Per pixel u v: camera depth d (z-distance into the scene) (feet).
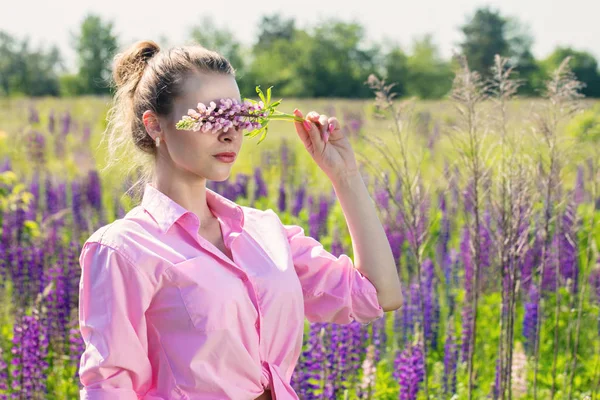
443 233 27.25
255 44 266.77
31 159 45.21
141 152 9.77
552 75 15.31
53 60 269.03
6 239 25.46
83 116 85.76
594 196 18.15
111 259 8.57
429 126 43.47
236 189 34.24
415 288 21.35
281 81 232.12
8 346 20.27
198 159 8.94
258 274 9.12
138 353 8.55
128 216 9.13
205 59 9.23
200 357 8.59
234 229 9.47
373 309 10.15
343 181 10.16
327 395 16.21
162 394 8.71
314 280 10.08
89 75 241.55
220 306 8.65
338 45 241.76
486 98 14.79
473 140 14.87
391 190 14.71
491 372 20.58
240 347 8.77
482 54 243.81
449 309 23.57
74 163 48.62
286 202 33.45
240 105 8.90
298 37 250.78
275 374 9.14
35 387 17.19
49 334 19.36
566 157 15.85
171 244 8.82
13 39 263.70
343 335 17.37
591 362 20.10
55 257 24.80
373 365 17.26
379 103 14.76
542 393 18.86
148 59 9.86
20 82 257.55
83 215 33.01
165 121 9.20
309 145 10.12
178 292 8.63
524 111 15.72
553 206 16.75
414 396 15.87
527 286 23.76
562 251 22.59
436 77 236.43
